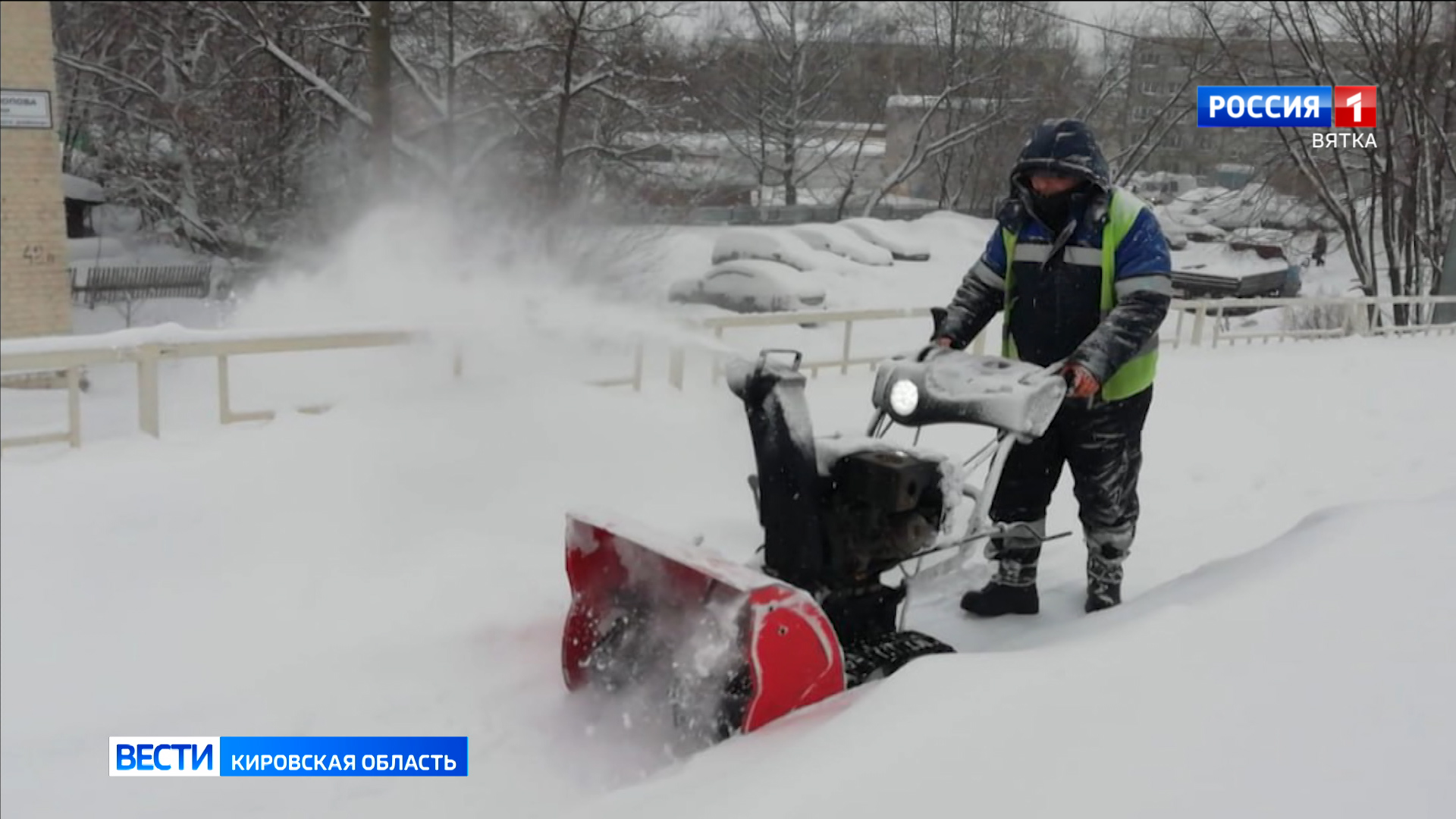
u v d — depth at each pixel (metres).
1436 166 19.69
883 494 3.42
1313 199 23.66
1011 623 4.51
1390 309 15.64
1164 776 2.26
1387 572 3.10
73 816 3.44
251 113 24.36
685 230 26.84
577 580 3.85
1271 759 2.26
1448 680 2.47
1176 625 2.93
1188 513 5.98
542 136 21.92
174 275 24.25
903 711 2.70
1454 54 19.94
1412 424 7.36
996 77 40.94
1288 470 6.61
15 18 13.34
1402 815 2.04
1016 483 4.52
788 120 40.09
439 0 21.12
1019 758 2.39
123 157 26.75
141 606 4.97
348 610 4.99
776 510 3.53
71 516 5.51
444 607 5.01
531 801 3.35
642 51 22.28
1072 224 4.12
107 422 10.62
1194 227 26.31
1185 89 30.53
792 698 3.16
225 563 5.35
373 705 4.05
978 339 12.24
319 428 6.84
